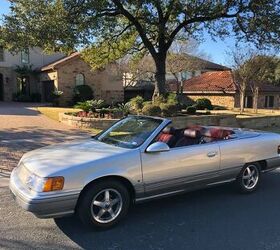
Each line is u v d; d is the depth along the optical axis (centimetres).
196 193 652
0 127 1423
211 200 615
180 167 555
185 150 562
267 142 676
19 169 518
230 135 649
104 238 464
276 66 3253
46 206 444
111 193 498
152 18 1897
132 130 584
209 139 629
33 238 460
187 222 518
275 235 474
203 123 1631
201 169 582
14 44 1594
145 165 519
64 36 1571
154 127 564
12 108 2255
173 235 474
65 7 1570
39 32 1532
